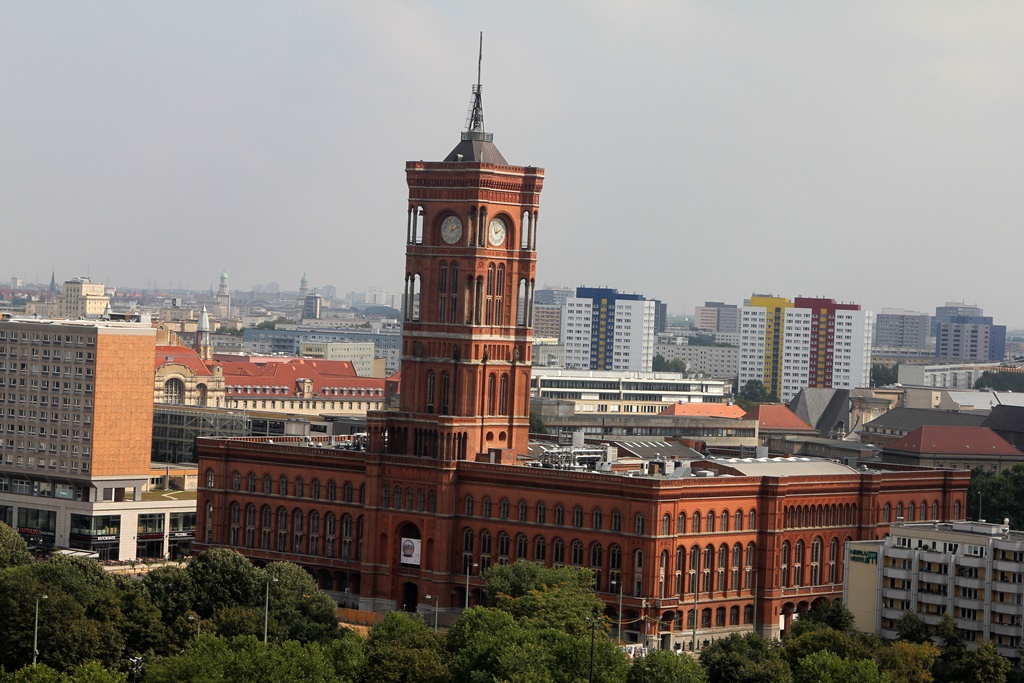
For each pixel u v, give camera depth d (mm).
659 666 198625
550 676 196500
